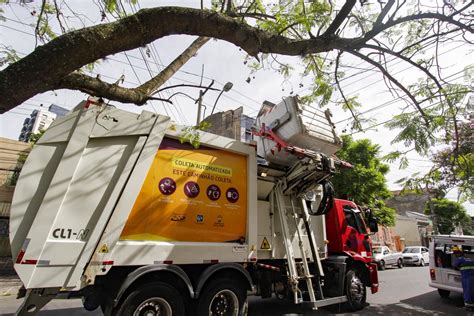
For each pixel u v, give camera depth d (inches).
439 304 315.3
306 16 125.3
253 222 209.0
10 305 296.2
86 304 174.1
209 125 159.6
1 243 548.7
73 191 148.5
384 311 278.2
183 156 189.3
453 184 267.7
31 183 142.5
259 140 258.8
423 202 1857.8
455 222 1453.0
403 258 883.4
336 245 282.0
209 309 179.2
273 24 122.1
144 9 86.2
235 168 211.9
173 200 179.6
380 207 765.9
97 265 148.1
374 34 129.6
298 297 223.5
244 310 193.6
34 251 135.6
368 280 288.8
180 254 174.6
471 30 140.6
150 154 171.8
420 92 182.7
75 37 77.9
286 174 243.1
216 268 184.7
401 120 187.5
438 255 343.9
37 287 134.1
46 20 129.3
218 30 95.5
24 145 619.8
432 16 136.6
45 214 140.3
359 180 663.1
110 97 109.9
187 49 153.3
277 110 249.1
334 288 260.4
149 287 159.9
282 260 236.5
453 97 180.5
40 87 77.9
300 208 253.9
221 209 198.2
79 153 152.6
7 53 113.2
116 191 158.1
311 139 237.6
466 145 255.8
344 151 718.5
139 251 161.5
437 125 185.0
